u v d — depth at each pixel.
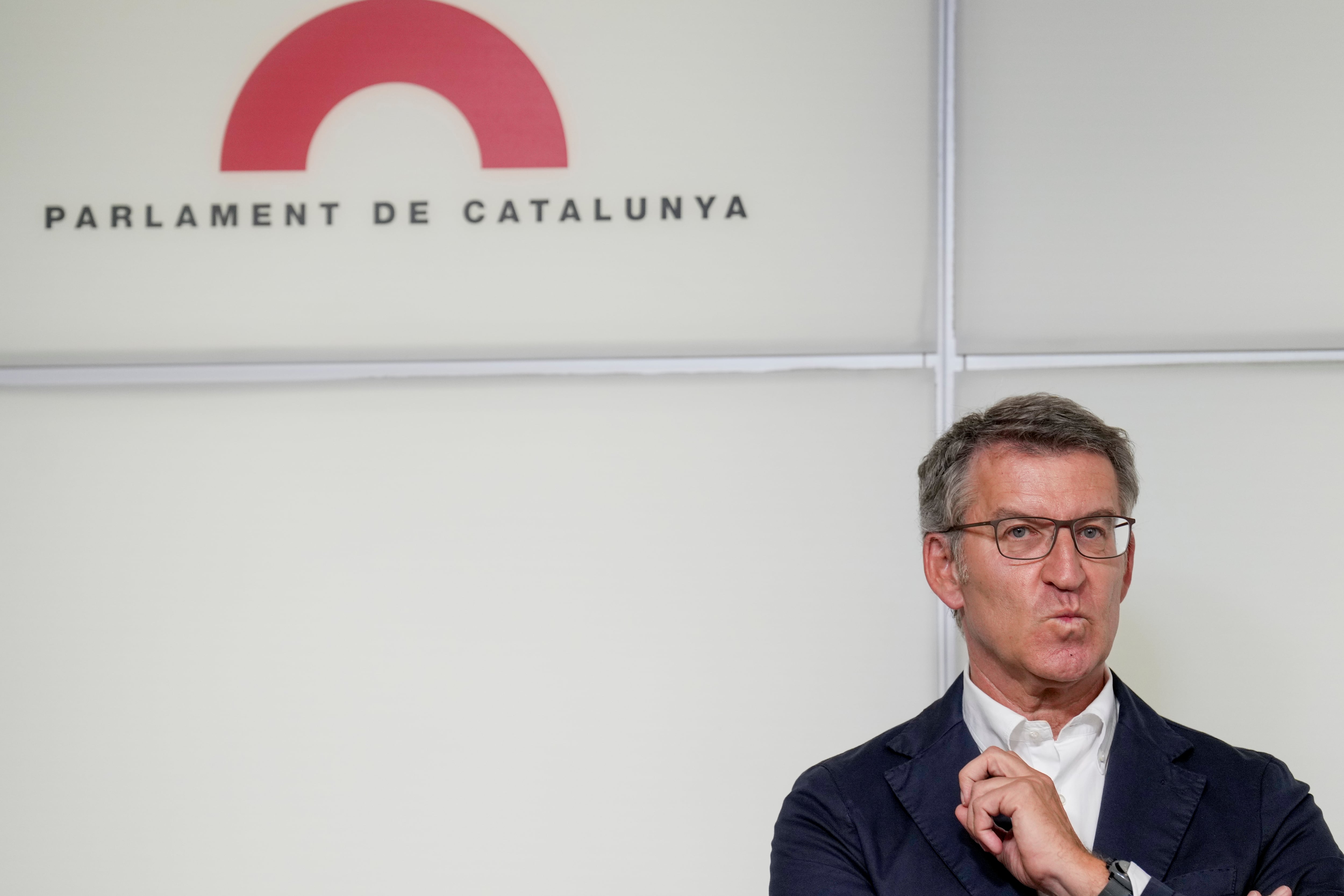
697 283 4.44
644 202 4.45
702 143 4.46
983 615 3.00
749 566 4.38
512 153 4.47
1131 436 4.34
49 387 4.47
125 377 4.48
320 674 4.41
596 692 4.37
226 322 4.47
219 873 4.36
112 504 4.46
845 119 4.45
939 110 4.44
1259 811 2.96
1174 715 4.28
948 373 4.41
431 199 4.47
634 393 4.44
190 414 4.47
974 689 3.14
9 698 4.42
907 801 3.01
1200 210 4.37
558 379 4.44
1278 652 4.27
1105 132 4.40
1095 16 4.42
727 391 4.42
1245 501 4.31
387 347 4.46
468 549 4.42
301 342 4.46
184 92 4.49
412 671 4.40
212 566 4.45
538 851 4.34
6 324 4.47
